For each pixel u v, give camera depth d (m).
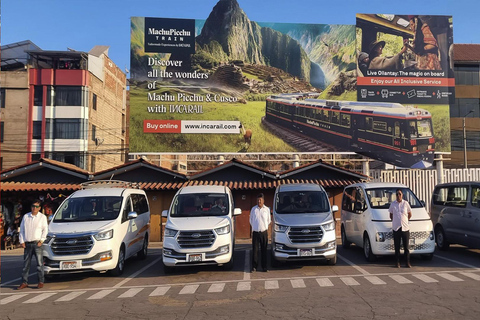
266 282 8.80
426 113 22.86
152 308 7.00
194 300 7.45
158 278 9.88
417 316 5.97
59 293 8.60
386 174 21.56
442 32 23.80
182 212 10.91
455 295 7.15
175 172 18.98
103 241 9.60
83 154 33.00
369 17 23.80
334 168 18.98
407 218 10.06
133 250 11.58
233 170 19.48
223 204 11.12
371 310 6.34
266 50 23.38
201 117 22.27
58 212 10.72
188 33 22.88
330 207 11.14
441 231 13.02
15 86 33.31
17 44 37.91
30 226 9.21
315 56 23.56
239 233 18.97
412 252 10.45
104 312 6.86
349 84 23.19
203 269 10.78
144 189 18.58
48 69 33.56
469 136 33.53
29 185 18.17
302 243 9.94
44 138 32.94
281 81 23.12
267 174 18.86
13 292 8.87
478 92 33.88
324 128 22.77
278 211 11.10
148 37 22.58
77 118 33.31
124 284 9.31
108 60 39.38
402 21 23.80
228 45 23.12
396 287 7.88
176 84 22.39
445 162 33.12
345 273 9.52
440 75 23.38
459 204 12.07
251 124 22.53
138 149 21.80
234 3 23.59
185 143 22.00
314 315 6.17
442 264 10.45
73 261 9.30
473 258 11.43
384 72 23.30
